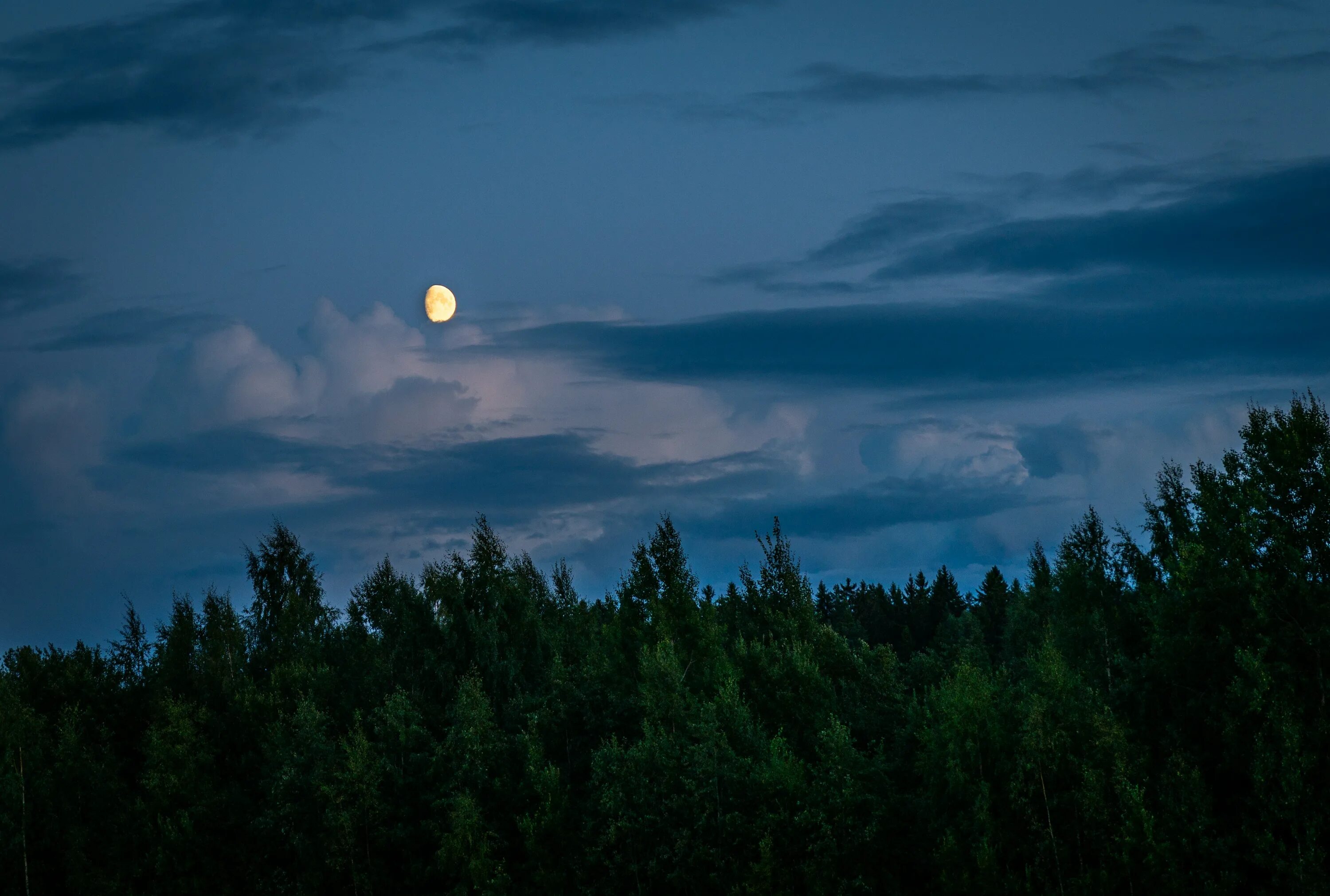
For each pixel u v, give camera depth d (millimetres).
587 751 76062
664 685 70125
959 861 57094
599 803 66625
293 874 73625
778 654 75750
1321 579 58781
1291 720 53156
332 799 71312
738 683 74125
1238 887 54031
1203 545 62219
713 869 62656
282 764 75875
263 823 73500
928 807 61969
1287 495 60500
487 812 70125
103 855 78688
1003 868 57219
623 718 76500
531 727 73062
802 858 60969
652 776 66438
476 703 73000
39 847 79375
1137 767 57281
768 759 64562
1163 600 62469
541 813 68062
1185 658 60125
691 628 78062
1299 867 50938
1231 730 55375
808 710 71500
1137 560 70938
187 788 77312
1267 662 56438
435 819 70188
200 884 74688
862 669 76812
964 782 58531
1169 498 71438
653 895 64250
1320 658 55719
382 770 72812
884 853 61781
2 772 80625
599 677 78688
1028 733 58031
